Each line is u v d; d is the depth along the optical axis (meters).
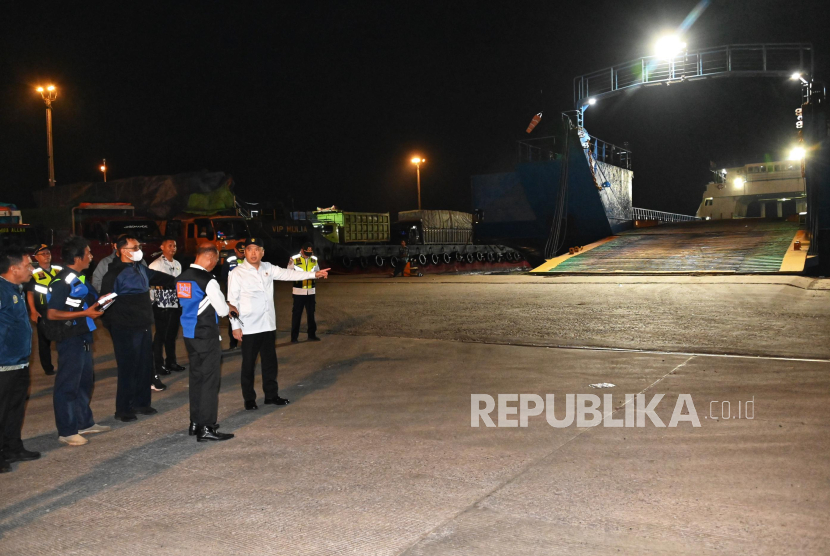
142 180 33.50
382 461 4.84
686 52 30.08
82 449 5.40
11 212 24.45
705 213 51.28
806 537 3.41
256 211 33.38
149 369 6.54
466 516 3.82
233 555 3.45
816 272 22.12
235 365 9.02
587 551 3.35
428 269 36.94
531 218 37.56
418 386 7.30
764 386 6.69
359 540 3.57
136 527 3.83
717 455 4.68
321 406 6.59
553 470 4.51
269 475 4.64
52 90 34.41
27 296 8.51
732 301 14.43
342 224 36.62
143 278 6.42
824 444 4.83
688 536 3.47
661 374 7.45
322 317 14.27
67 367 5.51
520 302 15.75
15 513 4.10
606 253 27.94
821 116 24.52
